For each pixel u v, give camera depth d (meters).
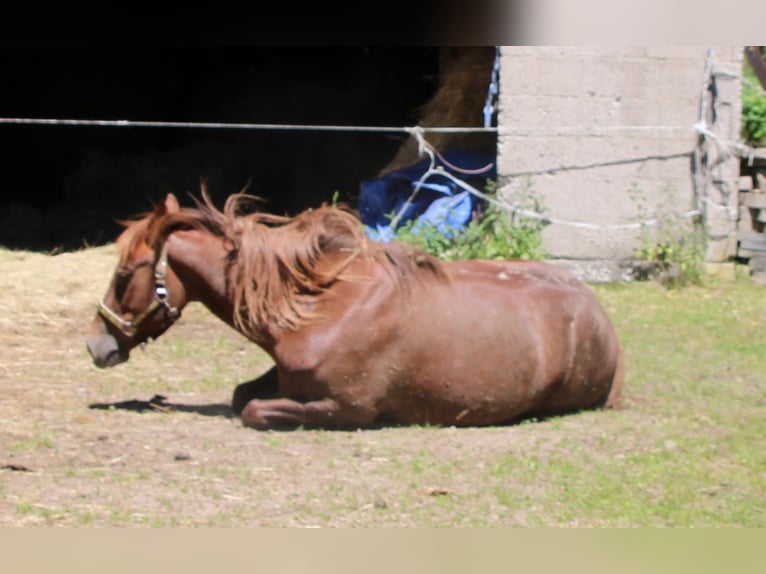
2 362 11.71
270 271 8.95
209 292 9.13
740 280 16.22
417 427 9.16
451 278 9.16
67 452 8.49
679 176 16.44
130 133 26.38
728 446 8.78
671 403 10.12
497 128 16.38
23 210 21.20
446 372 8.93
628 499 7.57
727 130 16.53
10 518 7.13
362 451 8.48
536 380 9.12
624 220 16.42
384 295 8.86
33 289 14.92
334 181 24.05
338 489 7.68
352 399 8.88
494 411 9.11
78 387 10.81
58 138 25.94
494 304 9.09
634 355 12.00
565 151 16.36
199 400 10.43
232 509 7.32
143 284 9.15
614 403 9.90
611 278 16.30
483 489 7.71
